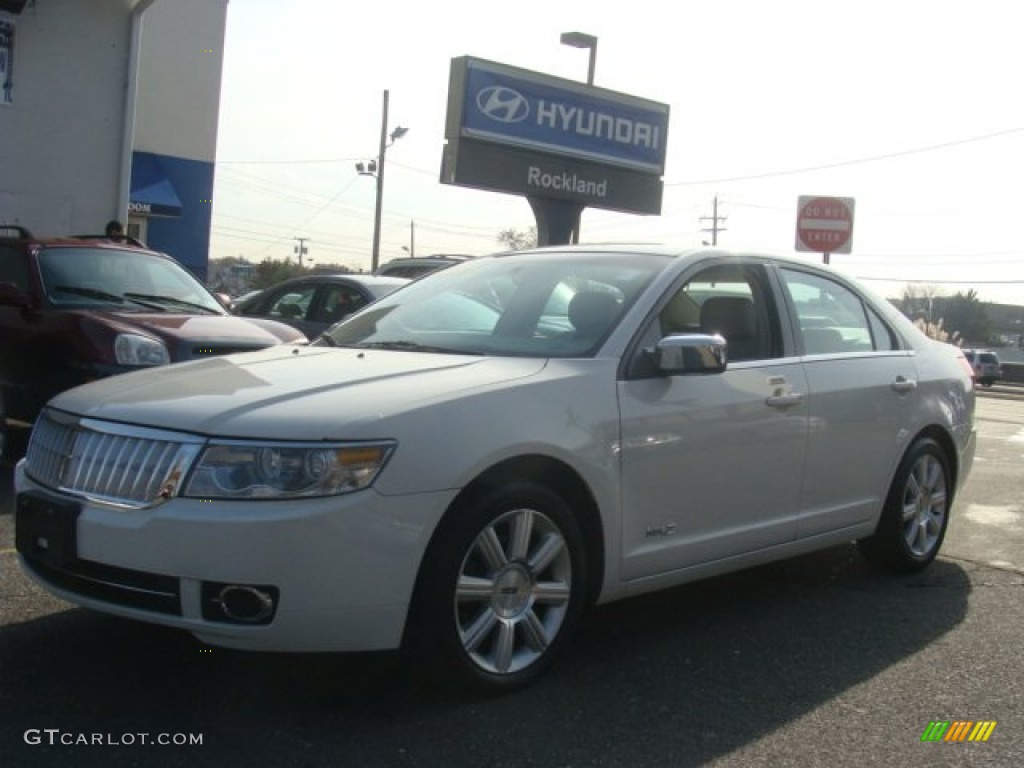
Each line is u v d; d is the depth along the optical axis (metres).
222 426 3.33
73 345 7.02
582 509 3.94
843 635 4.59
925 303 79.56
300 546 3.18
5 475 7.11
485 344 4.37
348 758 3.19
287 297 11.08
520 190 20.84
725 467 4.41
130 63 13.63
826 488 4.98
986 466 10.19
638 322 4.27
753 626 4.68
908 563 5.62
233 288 48.81
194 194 21.50
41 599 4.56
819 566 5.84
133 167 20.53
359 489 3.26
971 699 3.89
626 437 4.00
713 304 4.63
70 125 13.32
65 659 3.91
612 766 3.22
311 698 3.63
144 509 3.31
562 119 21.17
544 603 3.83
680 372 4.09
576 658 4.17
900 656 4.34
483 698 3.66
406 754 3.23
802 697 3.85
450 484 3.41
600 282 4.58
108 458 3.48
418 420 3.42
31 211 13.15
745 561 4.63
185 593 3.22
